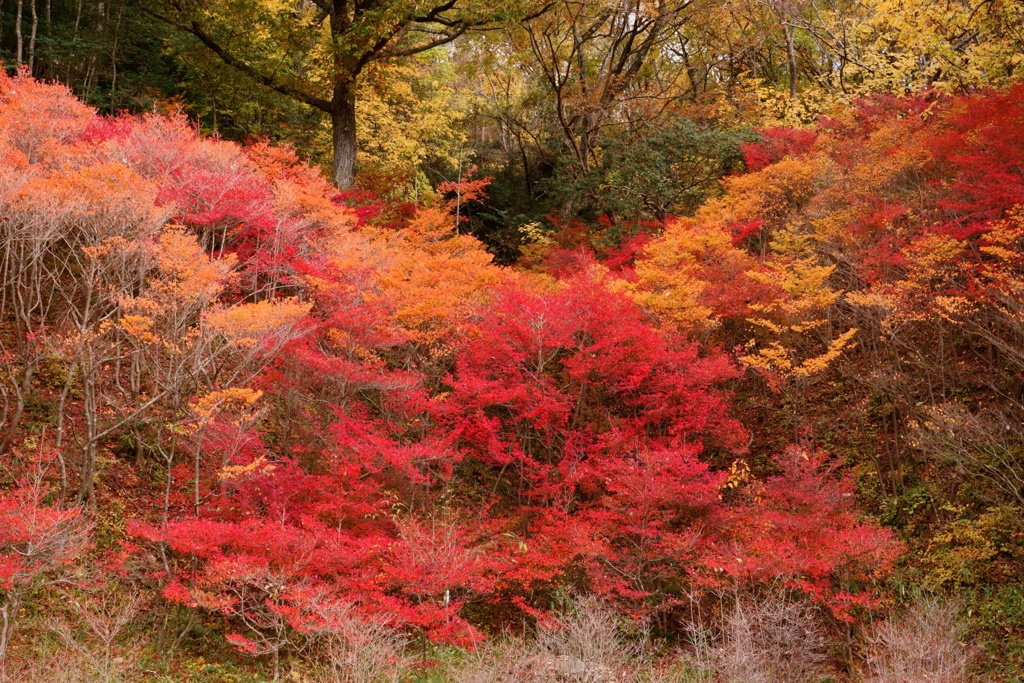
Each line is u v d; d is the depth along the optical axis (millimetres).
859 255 15125
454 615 10695
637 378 13688
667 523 12562
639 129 25812
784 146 21250
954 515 13047
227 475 10391
